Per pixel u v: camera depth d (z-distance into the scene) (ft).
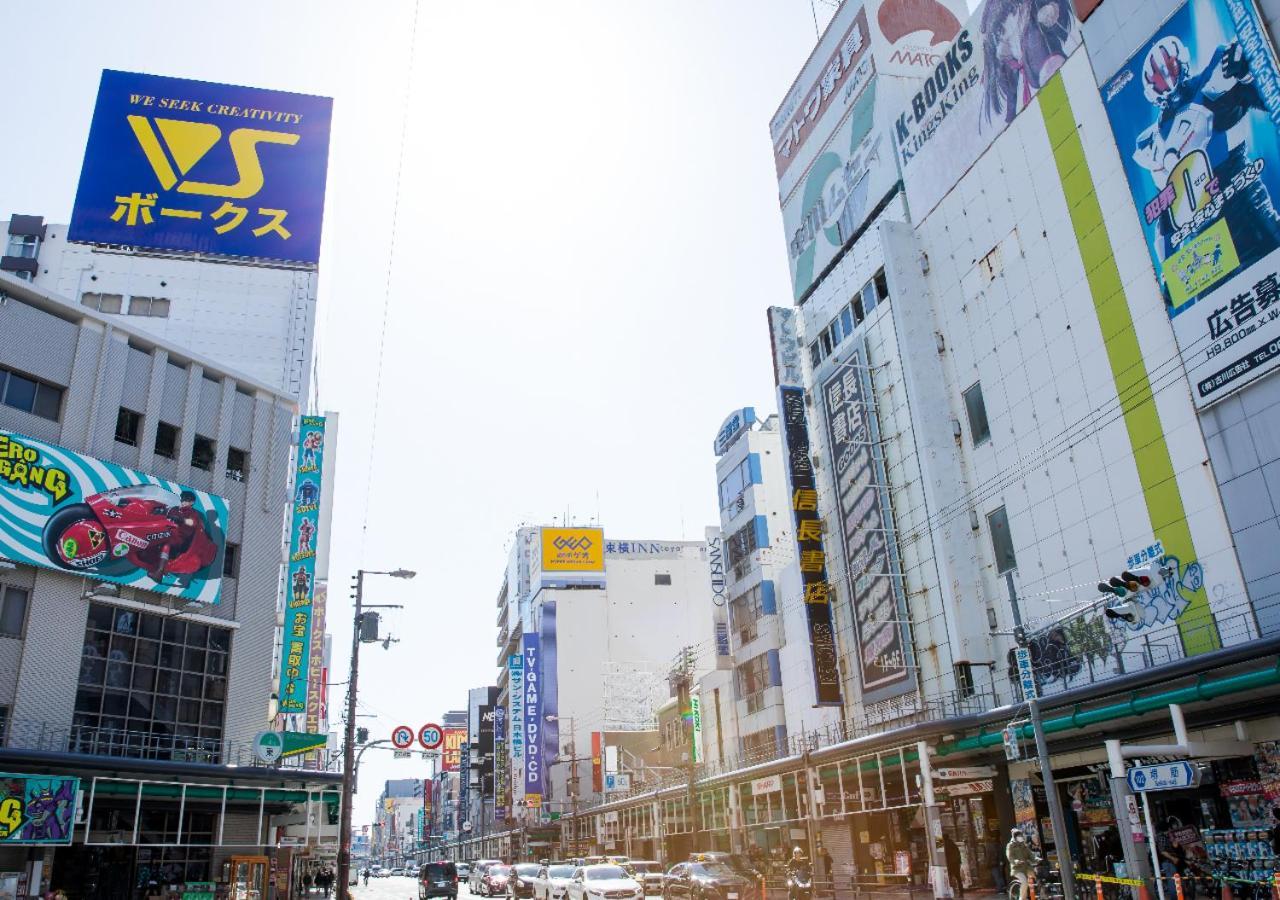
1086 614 91.86
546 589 336.49
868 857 124.57
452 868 144.25
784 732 158.61
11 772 89.20
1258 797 70.90
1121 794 66.49
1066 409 96.68
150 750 106.63
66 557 102.68
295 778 110.73
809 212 156.35
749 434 180.04
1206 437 79.25
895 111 137.18
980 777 99.86
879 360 132.05
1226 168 77.30
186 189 172.65
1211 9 79.30
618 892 103.71
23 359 105.70
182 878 106.01
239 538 125.39
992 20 111.65
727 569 184.85
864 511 129.80
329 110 183.83
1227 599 76.13
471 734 484.74
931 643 115.65
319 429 143.43
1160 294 84.89
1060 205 98.84
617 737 303.68
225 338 168.04
